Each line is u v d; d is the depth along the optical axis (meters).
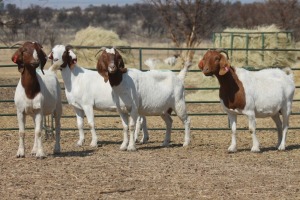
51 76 13.18
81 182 10.71
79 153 13.63
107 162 12.49
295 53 30.19
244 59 29.56
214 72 13.19
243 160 12.87
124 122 14.05
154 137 16.56
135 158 12.98
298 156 13.41
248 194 9.98
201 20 35.50
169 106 14.51
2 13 32.06
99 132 17.39
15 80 30.22
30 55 11.97
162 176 11.22
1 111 21.88
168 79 14.41
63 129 16.27
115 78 13.52
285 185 10.61
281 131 14.45
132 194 9.94
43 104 12.55
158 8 36.25
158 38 66.31
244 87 13.38
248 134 17.11
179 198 9.71
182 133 17.27
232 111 13.62
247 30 30.50
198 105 23.83
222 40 30.28
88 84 14.44
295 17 44.41
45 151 13.94
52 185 10.50
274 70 14.10
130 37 73.19
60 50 14.13
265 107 13.65
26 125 18.67
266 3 49.59
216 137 16.55
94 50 33.53
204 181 10.85
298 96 24.62
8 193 9.97
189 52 30.48
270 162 12.67
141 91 13.97
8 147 14.49
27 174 11.30
